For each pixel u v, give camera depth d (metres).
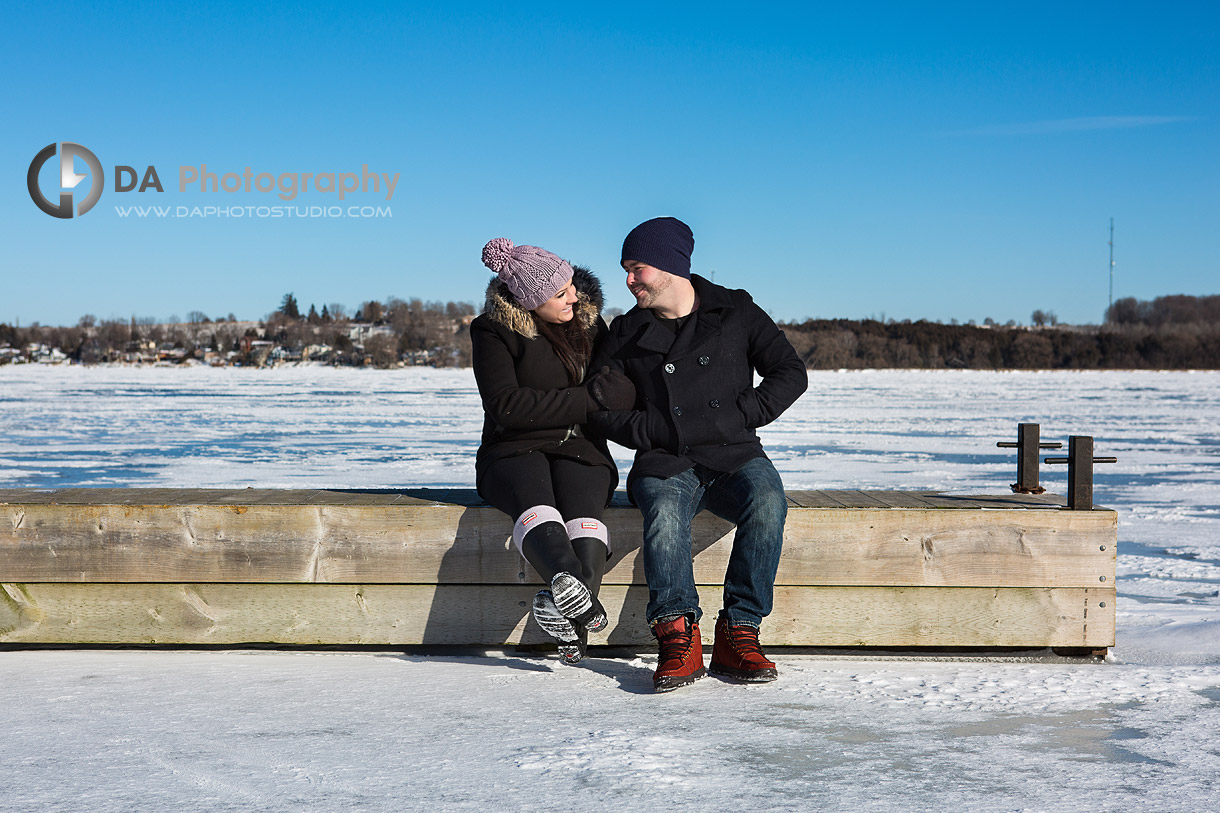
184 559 3.29
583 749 2.21
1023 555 3.29
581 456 3.16
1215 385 49.25
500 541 3.30
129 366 79.56
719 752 2.21
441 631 3.31
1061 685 2.83
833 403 30.64
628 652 3.32
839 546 3.29
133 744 2.23
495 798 1.91
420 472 11.61
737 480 3.02
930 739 2.32
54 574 3.28
